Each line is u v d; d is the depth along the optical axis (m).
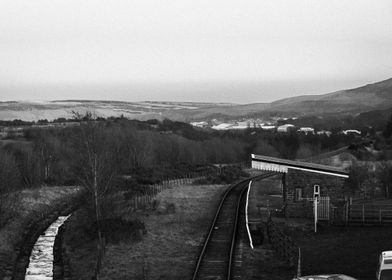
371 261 28.33
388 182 51.94
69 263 33.03
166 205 49.31
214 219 41.41
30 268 32.91
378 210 37.72
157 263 30.20
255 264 29.16
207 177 74.88
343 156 67.69
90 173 39.66
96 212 38.00
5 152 61.19
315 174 41.75
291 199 41.97
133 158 78.44
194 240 35.50
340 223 36.75
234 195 55.78
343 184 41.78
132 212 45.12
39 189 61.50
